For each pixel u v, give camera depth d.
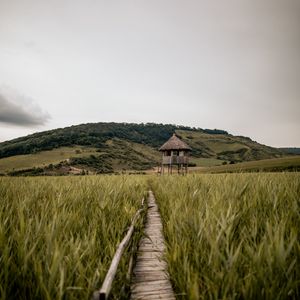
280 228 4.46
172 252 4.77
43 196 8.72
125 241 4.89
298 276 3.52
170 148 43.38
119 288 4.10
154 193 18.00
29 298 3.46
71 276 3.70
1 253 4.07
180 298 3.94
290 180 9.91
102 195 8.91
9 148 190.38
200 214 5.42
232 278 3.44
